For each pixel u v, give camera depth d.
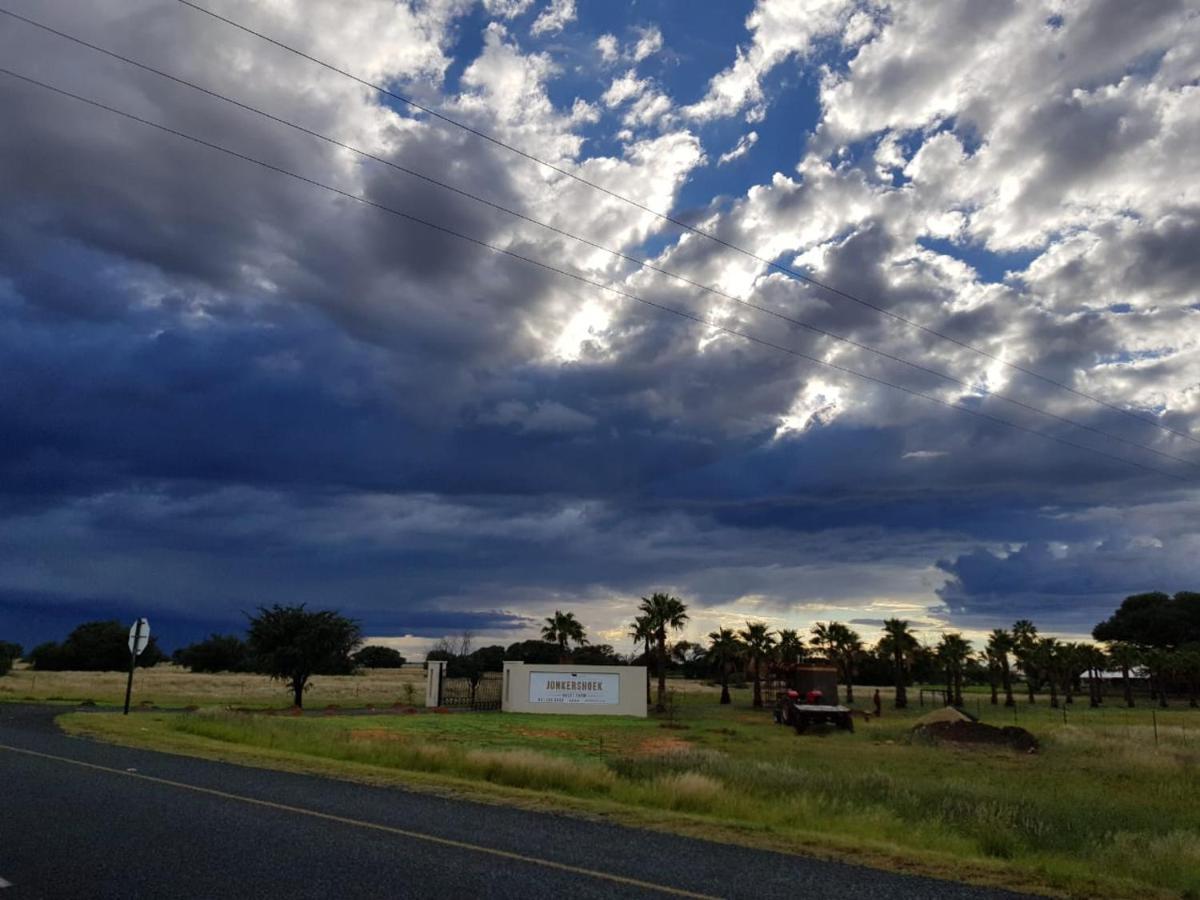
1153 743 44.31
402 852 8.58
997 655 107.75
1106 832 13.84
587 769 17.66
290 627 55.91
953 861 9.24
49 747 18.31
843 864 8.88
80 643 123.69
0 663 84.88
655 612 87.88
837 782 18.05
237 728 24.66
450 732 40.84
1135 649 120.06
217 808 10.92
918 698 121.06
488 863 8.20
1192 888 9.27
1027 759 39.06
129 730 23.23
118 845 8.62
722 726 59.66
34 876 7.38
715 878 7.95
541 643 116.44
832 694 61.53
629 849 9.20
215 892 6.97
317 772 15.06
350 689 86.88
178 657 150.00
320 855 8.35
